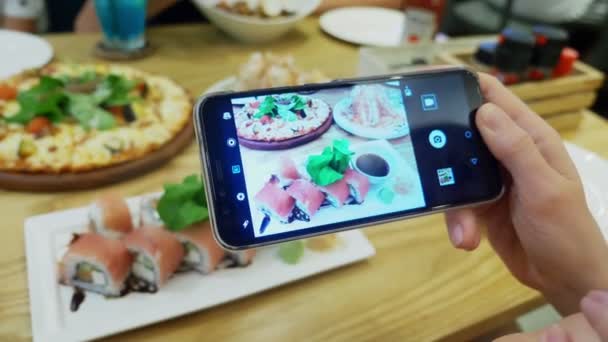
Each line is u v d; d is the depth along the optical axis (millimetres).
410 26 613
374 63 529
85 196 412
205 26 714
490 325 357
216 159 300
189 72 584
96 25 709
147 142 455
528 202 301
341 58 655
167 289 342
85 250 329
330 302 351
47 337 307
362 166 314
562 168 313
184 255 355
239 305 344
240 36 649
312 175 308
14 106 494
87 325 315
